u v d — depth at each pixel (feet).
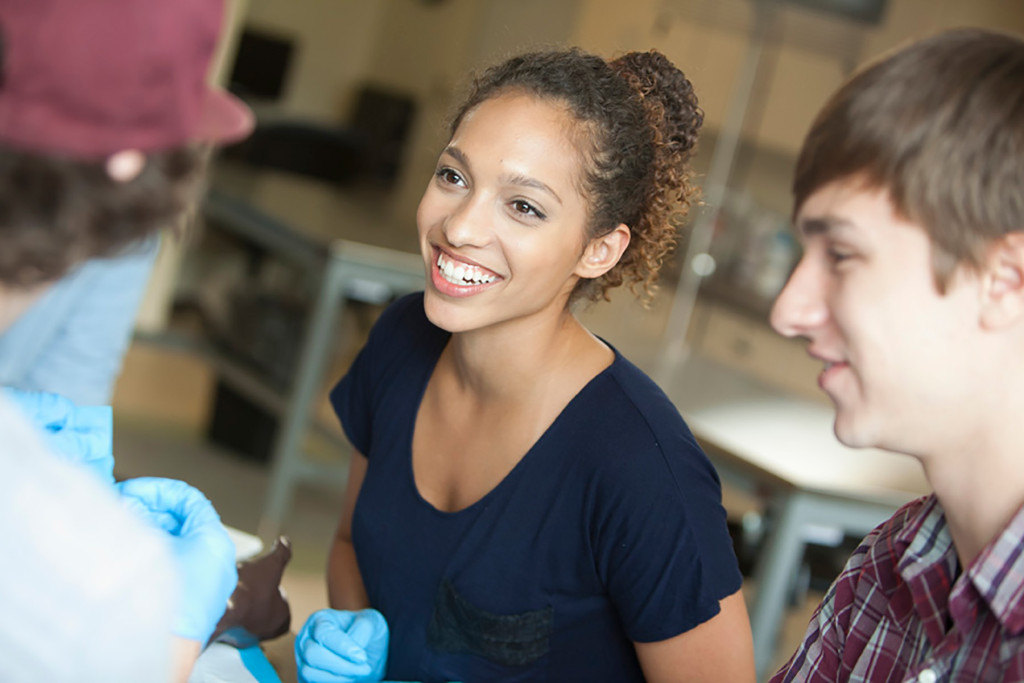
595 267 4.23
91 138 2.20
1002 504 2.56
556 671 4.30
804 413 9.92
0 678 2.22
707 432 8.52
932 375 2.47
